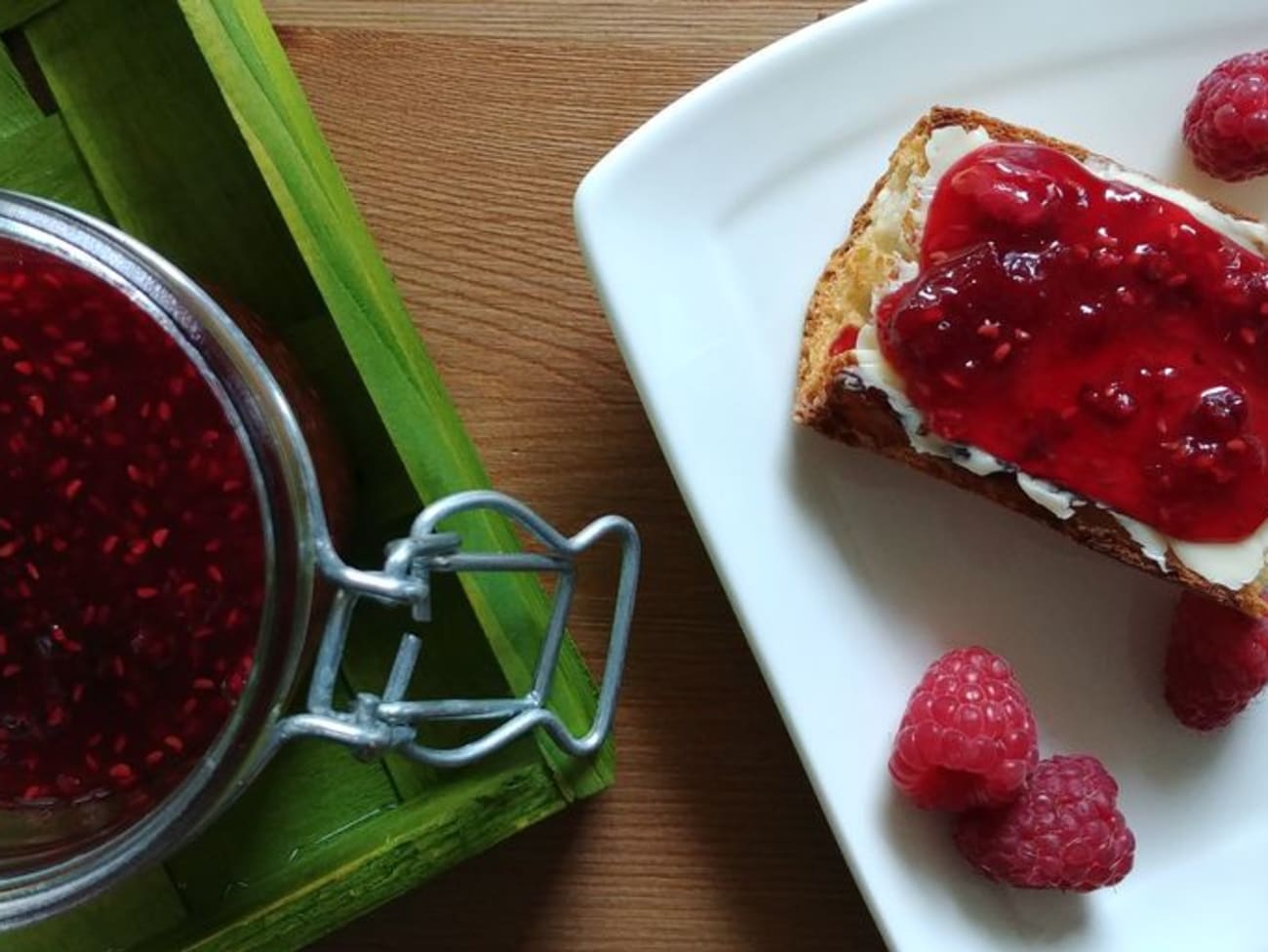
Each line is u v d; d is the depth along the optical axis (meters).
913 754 0.20
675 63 0.23
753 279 0.22
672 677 0.23
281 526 0.16
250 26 0.20
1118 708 0.22
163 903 0.21
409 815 0.20
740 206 0.22
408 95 0.23
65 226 0.16
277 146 0.19
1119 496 0.20
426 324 0.23
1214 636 0.20
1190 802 0.22
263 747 0.16
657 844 0.23
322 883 0.20
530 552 0.22
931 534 0.22
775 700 0.21
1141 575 0.22
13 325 0.17
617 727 0.23
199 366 0.16
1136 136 0.22
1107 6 0.22
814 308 0.21
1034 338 0.19
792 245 0.22
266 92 0.20
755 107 0.21
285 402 0.17
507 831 0.20
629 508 0.23
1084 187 0.20
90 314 0.17
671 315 0.21
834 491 0.22
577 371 0.23
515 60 0.23
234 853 0.21
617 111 0.23
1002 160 0.20
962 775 0.20
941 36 0.22
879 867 0.21
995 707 0.20
